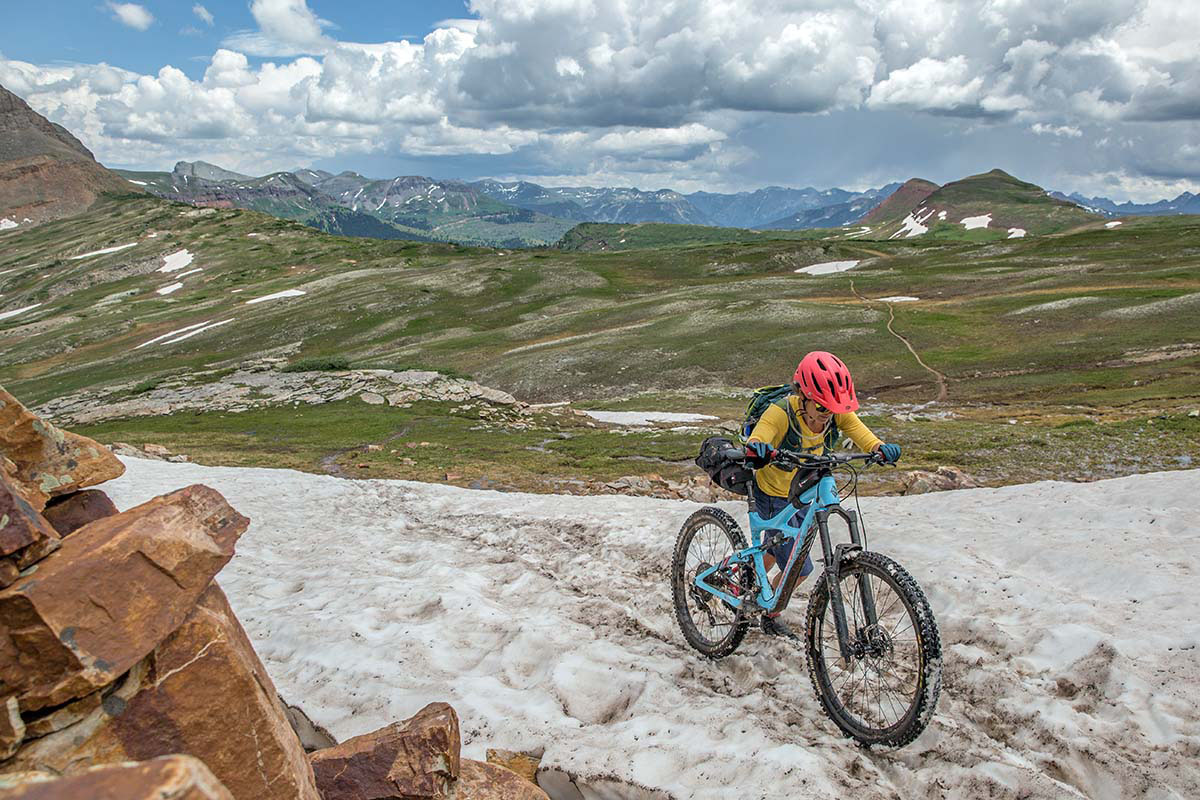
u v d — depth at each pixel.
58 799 1.40
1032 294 96.00
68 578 2.53
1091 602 6.25
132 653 2.59
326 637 7.45
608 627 7.37
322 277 166.62
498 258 164.88
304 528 14.41
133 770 1.49
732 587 5.95
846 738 4.92
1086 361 64.31
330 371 73.88
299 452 40.84
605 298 122.69
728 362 75.50
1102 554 7.09
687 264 155.88
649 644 6.79
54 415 73.69
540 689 5.97
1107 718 4.74
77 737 2.54
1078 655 5.36
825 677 5.12
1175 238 139.62
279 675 6.82
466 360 88.88
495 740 5.31
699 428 45.31
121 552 2.68
